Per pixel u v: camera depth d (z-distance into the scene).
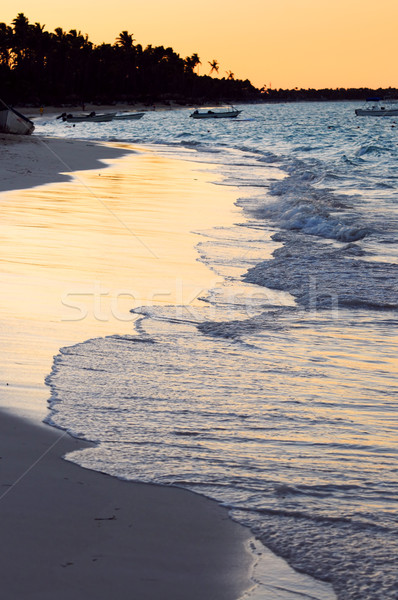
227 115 130.62
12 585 3.09
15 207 15.88
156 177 25.67
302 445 4.87
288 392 5.93
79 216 15.12
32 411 5.18
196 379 6.12
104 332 7.39
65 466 4.33
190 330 7.75
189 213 17.06
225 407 5.52
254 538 3.60
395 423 5.34
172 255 11.93
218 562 3.37
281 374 6.39
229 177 27.69
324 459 4.65
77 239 12.59
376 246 13.31
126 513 3.78
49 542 3.45
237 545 3.53
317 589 3.18
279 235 14.56
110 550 3.41
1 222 13.82
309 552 3.48
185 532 3.63
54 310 8.07
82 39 191.75
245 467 4.47
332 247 13.24
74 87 193.00
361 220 16.27
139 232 13.84
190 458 4.56
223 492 4.10
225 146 54.72
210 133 78.44
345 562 3.40
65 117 100.50
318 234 14.77
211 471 4.38
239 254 12.43
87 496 3.95
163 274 10.48
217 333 7.67
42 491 3.97
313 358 6.91
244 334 7.65
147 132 79.38
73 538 3.50
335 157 43.06
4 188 19.50
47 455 4.46
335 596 3.14
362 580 3.25
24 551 3.36
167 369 6.34
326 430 5.16
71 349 6.71
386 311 8.77
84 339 7.08
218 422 5.21
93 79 199.75
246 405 5.59
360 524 3.78
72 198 18.03
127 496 3.98
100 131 81.50
